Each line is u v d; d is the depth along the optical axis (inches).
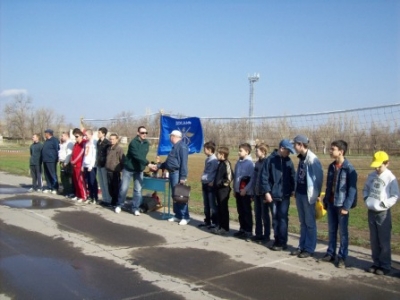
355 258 246.1
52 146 482.9
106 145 406.0
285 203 260.4
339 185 229.3
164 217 354.6
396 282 205.8
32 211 375.6
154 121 561.0
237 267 226.4
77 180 431.8
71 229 308.0
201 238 289.0
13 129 2753.4
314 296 186.5
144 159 361.4
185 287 195.5
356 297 185.9
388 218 216.8
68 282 198.5
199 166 1019.9
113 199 401.4
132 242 274.7
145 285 196.9
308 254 247.8
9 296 180.2
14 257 236.5
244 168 289.1
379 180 217.6
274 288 195.8
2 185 556.4
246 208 291.0
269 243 277.4
